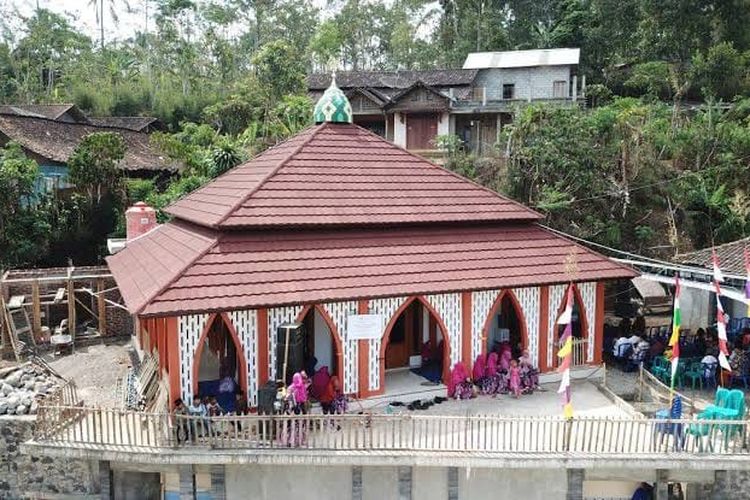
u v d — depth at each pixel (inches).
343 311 764.0
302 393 679.1
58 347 1128.8
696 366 903.7
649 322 1272.1
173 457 650.8
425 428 706.8
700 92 2023.9
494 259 864.9
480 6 2672.2
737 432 676.1
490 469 699.4
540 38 2362.2
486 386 830.5
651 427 669.3
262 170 888.3
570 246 928.9
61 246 1583.4
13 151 1567.4
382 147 951.6
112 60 3058.6
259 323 721.6
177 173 1959.9
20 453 745.6
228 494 694.5
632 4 2239.2
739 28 2026.3
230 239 766.5
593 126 1536.7
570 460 658.2
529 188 1524.4
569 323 661.9
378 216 840.9
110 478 729.6
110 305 1235.9
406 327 898.7
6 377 904.3
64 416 683.4
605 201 1508.4
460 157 1711.4
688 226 1534.2
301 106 2059.5
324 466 692.7
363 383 783.1
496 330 916.0
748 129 1630.2
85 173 1609.3
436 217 872.9
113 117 2501.2
